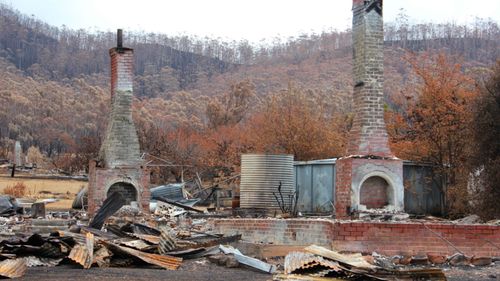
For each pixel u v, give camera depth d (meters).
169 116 121.62
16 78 159.50
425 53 54.66
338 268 13.76
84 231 19.17
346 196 23.25
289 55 182.75
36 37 196.62
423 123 35.12
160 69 176.62
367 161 23.23
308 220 18.86
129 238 18.55
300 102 62.44
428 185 32.72
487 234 18.34
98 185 31.73
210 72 179.38
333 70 160.12
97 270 14.71
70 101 141.00
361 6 24.16
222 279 13.83
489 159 29.19
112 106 32.97
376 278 13.54
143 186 32.28
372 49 23.97
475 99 30.83
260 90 152.50
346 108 97.00
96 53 193.62
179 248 17.55
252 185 29.03
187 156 63.94
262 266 15.30
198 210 34.56
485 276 15.27
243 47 192.88
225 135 72.06
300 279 13.16
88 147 73.19
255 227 20.86
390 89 90.00
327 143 55.47
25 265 14.52
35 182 58.81
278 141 56.97
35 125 122.25
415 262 17.19
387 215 22.02
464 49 139.50
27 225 24.64
